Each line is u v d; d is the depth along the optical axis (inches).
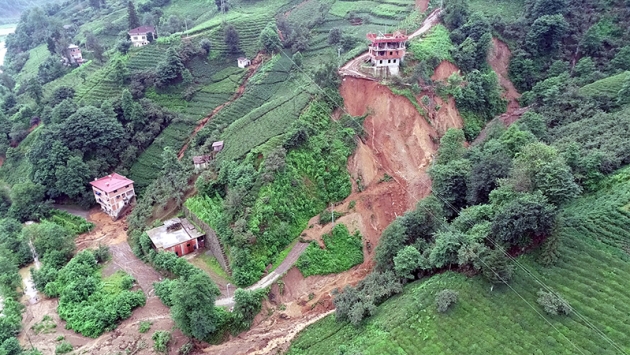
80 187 3329.2
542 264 1990.7
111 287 2551.7
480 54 3693.4
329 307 2423.7
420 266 2183.8
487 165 2432.3
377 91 3176.7
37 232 2918.3
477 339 1818.4
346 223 2787.9
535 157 2149.4
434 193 2655.0
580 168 2357.3
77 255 2743.6
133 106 3641.7
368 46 3634.4
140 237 2817.4
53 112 3636.8
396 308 2055.9
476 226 2134.6
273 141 2947.8
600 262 1936.5
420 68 3257.9
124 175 3489.2
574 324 1774.1
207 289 2181.3
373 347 1884.8
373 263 2603.3
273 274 2517.2
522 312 1861.5
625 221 2037.4
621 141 2500.0
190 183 3105.3
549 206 1956.2
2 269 2637.8
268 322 2352.4
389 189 2940.5
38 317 2450.8
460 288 2000.5
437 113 3240.7
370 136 3115.2
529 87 3823.8
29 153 3491.6
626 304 1775.3
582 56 3821.4
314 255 2623.0
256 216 2596.0
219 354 2191.2
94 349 2218.3
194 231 2834.6
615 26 3846.0
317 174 2893.7
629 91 2972.4
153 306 2460.6
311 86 3344.0
